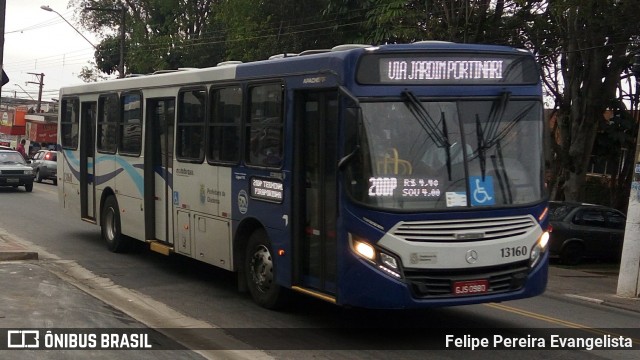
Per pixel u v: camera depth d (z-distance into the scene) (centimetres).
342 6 2738
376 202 738
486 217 765
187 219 1116
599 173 3133
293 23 3256
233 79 988
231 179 989
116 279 1150
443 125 770
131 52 4634
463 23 2103
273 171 892
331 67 784
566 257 1841
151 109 1238
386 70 760
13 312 858
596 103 2305
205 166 1057
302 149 858
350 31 2788
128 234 1327
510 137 799
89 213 1527
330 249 801
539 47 2233
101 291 1055
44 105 8675
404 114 761
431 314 953
